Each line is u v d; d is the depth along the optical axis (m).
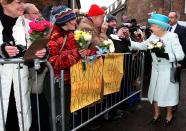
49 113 3.21
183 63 4.80
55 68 3.20
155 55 4.70
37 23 2.77
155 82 4.77
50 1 7.45
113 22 5.63
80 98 3.73
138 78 6.02
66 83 3.46
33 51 2.65
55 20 3.32
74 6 9.24
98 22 4.41
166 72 4.62
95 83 4.05
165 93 4.64
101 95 4.30
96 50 4.07
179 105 5.98
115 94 4.93
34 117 3.15
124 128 4.60
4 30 2.79
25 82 2.85
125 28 5.25
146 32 9.23
